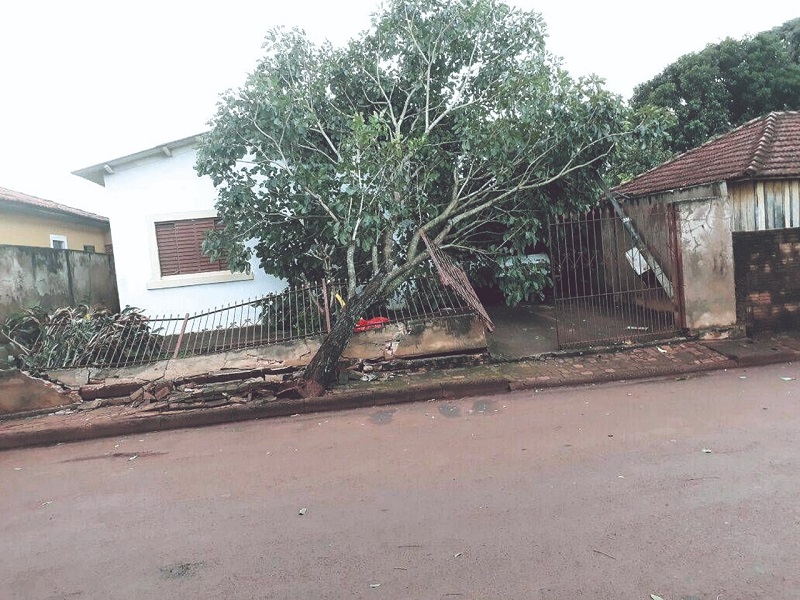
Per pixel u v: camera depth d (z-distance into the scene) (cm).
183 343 845
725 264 812
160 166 1090
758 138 928
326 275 912
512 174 827
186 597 300
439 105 865
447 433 548
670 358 757
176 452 569
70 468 548
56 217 1381
